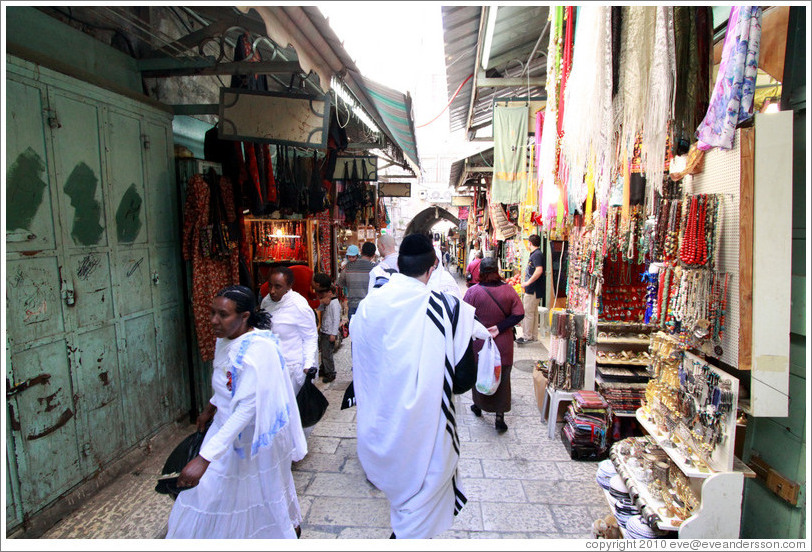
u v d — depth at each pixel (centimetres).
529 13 356
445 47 396
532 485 314
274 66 350
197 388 410
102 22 344
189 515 199
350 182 849
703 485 202
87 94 292
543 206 459
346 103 434
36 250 254
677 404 233
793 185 194
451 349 190
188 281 397
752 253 186
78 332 283
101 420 302
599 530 257
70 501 275
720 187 202
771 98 270
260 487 207
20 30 266
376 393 189
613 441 358
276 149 592
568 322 378
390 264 406
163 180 371
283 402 203
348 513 284
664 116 182
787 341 187
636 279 380
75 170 282
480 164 986
